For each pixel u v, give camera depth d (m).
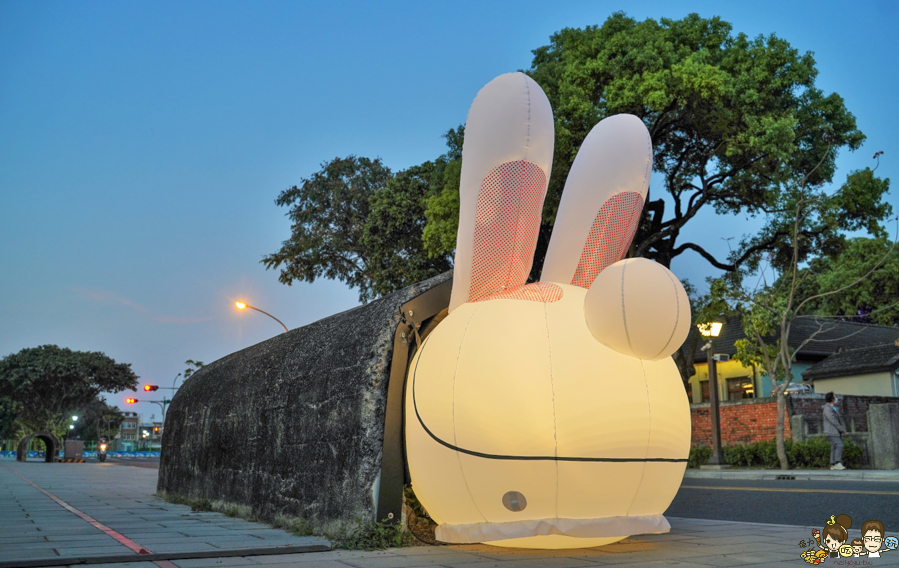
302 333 8.27
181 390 12.50
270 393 8.22
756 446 17.55
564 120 18.03
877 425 15.73
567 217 5.96
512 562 5.05
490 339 5.03
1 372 57.72
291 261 32.12
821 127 19.14
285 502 7.43
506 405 4.78
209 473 9.88
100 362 61.09
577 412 4.73
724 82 17.45
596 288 4.82
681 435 5.15
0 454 74.31
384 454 6.02
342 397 6.55
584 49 19.02
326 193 32.38
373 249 26.69
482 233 5.44
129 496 12.70
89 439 86.38
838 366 25.41
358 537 5.79
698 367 29.78
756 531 6.87
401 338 6.23
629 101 17.56
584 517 4.89
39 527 7.46
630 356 4.92
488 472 4.84
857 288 33.28
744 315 17.45
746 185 20.30
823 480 13.45
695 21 19.53
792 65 18.62
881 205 19.72
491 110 5.38
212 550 5.54
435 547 5.79
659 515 5.21
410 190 25.52
